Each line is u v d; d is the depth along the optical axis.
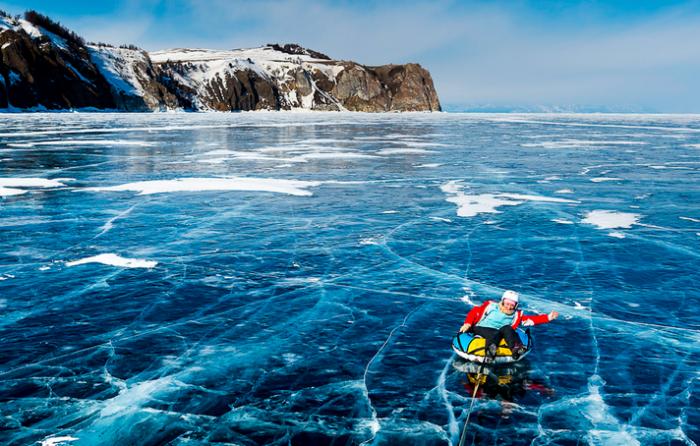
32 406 3.96
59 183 15.24
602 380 4.44
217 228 10.05
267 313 5.95
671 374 4.55
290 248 8.72
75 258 8.02
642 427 3.76
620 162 22.05
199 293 6.58
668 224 10.51
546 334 5.37
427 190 14.73
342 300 6.39
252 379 4.43
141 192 13.93
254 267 7.69
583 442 3.58
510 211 11.83
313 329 5.52
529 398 4.14
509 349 4.56
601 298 6.45
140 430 3.67
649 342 5.20
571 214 11.49
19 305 6.08
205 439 3.57
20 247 8.56
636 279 7.18
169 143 30.86
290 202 12.79
